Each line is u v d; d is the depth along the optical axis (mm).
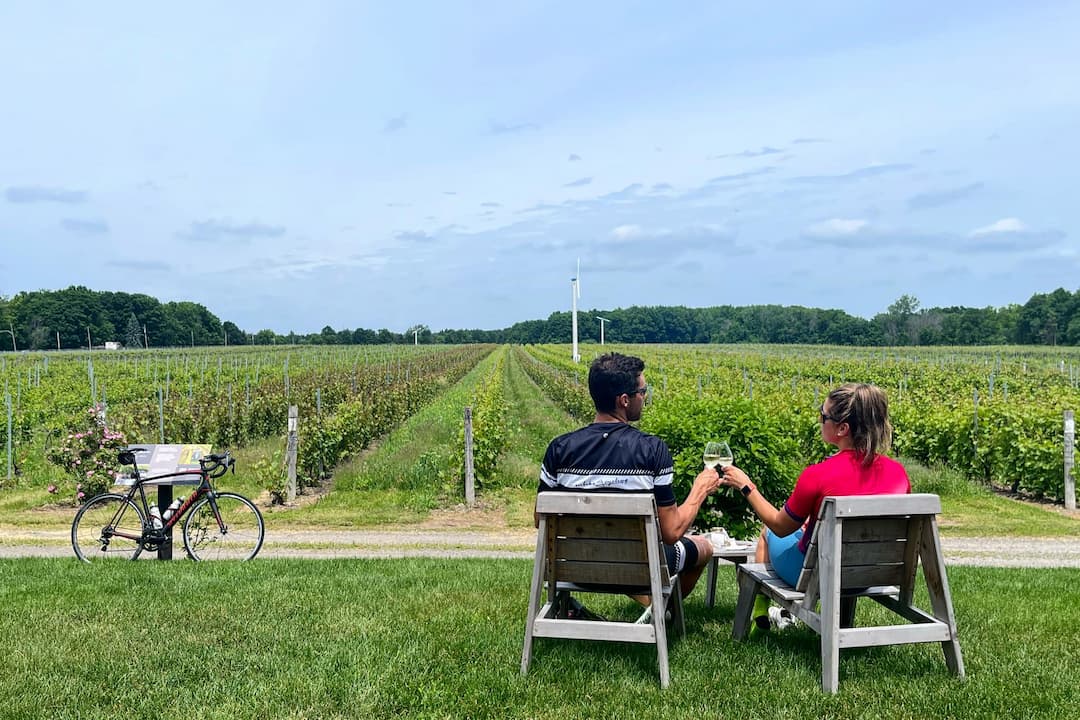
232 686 3914
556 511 3924
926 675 4043
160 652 4391
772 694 3812
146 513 7832
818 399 18656
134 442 13969
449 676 4035
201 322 138125
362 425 18703
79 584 6227
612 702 3740
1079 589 6312
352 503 12594
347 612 5215
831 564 3826
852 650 4500
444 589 6008
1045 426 13852
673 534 4113
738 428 6547
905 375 36656
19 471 14773
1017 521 11195
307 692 3822
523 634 4738
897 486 4164
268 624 4922
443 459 14336
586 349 93000
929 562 4008
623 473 4039
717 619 5289
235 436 19156
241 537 10164
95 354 73188
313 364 54000
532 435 21094
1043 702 3684
